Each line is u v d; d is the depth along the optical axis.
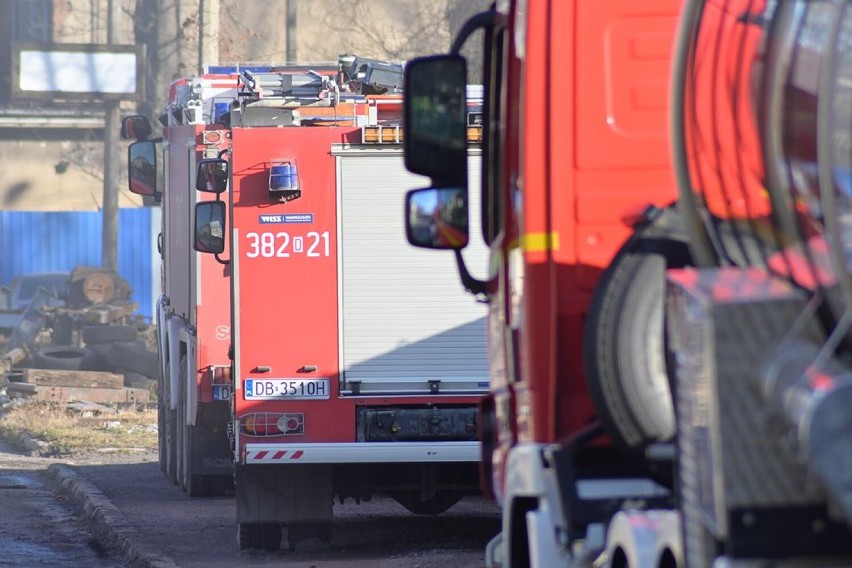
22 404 97.50
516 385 22.00
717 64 19.08
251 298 40.84
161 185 70.88
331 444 40.69
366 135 40.91
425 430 41.00
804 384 11.81
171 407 64.44
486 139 24.86
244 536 42.56
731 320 12.48
